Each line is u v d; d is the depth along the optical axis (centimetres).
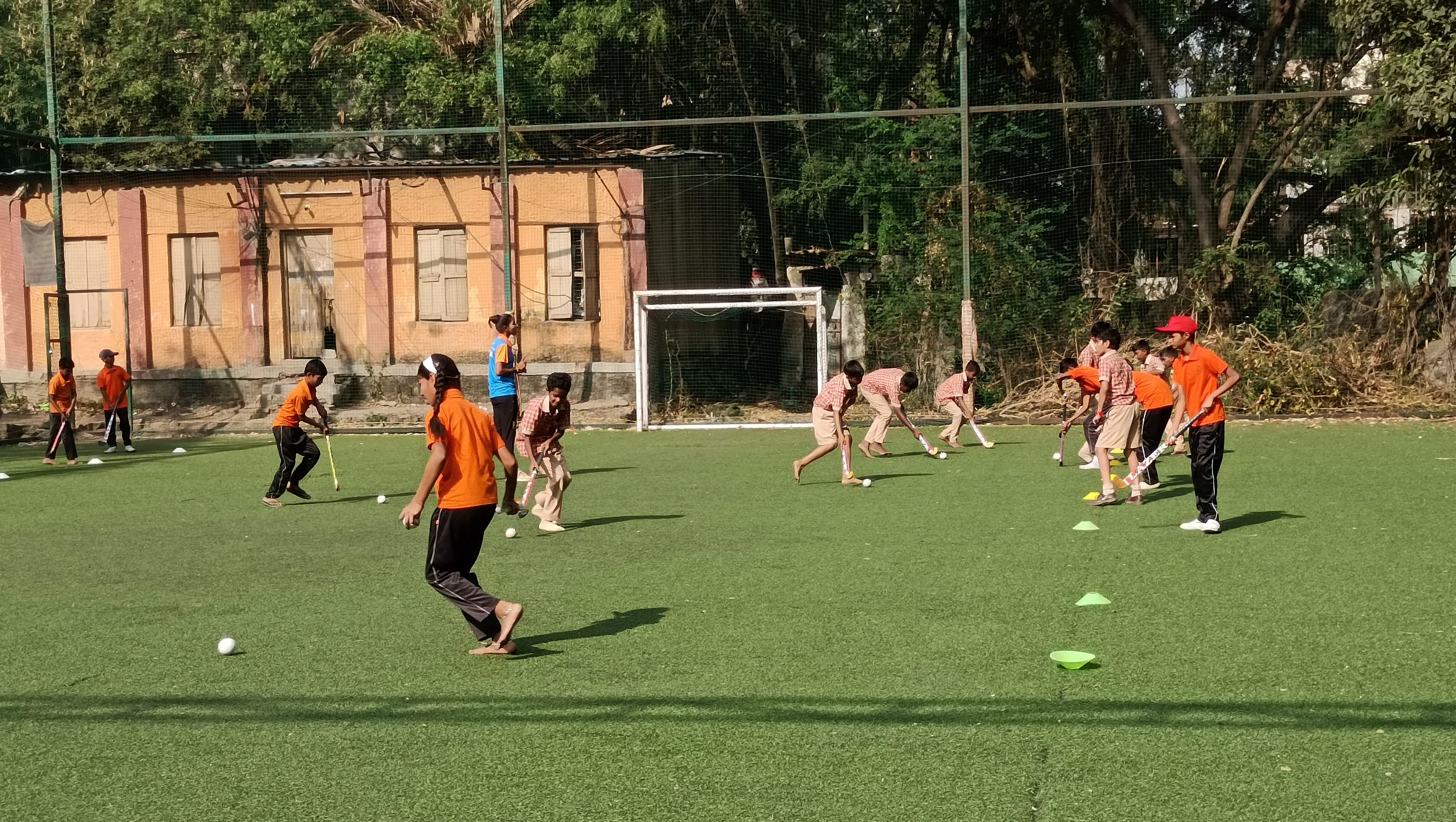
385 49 2520
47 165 2897
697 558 927
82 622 759
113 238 2475
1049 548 936
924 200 2630
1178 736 510
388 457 1777
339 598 816
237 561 957
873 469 1509
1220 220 2561
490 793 465
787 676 608
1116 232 2666
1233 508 1120
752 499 1256
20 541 1076
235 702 586
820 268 2947
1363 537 951
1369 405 2120
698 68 2781
